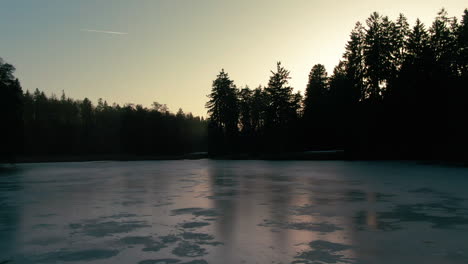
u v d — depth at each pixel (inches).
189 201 463.8
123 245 260.8
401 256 227.9
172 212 386.9
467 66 1562.5
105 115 4881.9
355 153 1768.0
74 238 284.0
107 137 4045.3
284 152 2503.7
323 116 2439.7
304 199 470.0
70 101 5012.3
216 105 2822.3
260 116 3326.8
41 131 3673.7
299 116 2775.6
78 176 949.8
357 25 2037.4
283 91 2556.6
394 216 353.7
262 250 243.1
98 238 282.2
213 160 2212.1
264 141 2706.7
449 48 1652.3
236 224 323.3
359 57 1982.0
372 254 232.2
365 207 405.4
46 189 638.5
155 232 298.2
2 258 235.8
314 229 301.4
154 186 654.5
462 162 1336.1
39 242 274.1
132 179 815.7
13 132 1793.8
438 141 1552.7
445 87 1521.9
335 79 2513.5
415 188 579.2
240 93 3257.9
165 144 3604.8
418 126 1566.2
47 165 1844.2
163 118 3759.8
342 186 617.9
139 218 357.4
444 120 1507.1
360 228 304.2
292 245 254.1
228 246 253.3
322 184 653.3
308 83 2800.2
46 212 402.9
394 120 1643.7
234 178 812.0
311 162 1619.1
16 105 1851.6
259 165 1450.5
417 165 1214.3
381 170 998.4
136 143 3533.5
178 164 1690.5
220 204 435.8
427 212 374.9
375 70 1819.6
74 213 392.5
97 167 1492.4
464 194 506.6
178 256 232.7
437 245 252.2
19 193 585.3
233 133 2829.7
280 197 490.9
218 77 2837.1
